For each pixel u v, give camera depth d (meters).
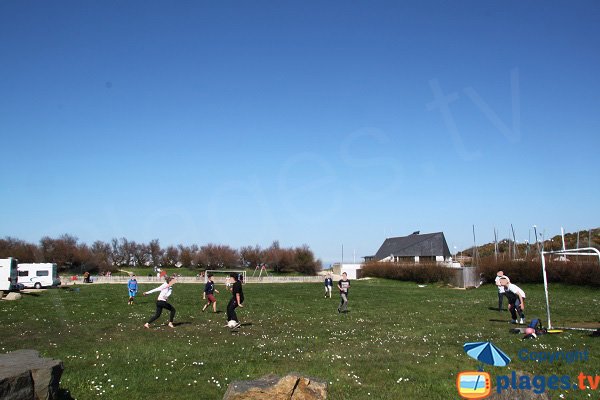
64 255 99.56
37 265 56.12
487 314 25.92
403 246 106.00
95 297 36.53
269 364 13.35
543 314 25.73
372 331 19.61
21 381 7.84
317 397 8.79
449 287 61.78
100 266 105.69
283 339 17.67
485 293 45.41
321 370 12.66
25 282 55.47
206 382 11.52
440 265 68.81
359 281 75.69
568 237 89.38
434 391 10.77
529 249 73.12
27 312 26.48
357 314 26.17
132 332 19.47
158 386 11.14
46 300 33.84
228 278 47.56
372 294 42.25
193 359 13.97
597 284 49.00
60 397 10.04
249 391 8.61
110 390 10.73
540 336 17.50
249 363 13.45
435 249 98.12
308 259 115.38
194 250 123.06
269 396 8.62
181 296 37.75
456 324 21.75
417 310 28.30
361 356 14.41
